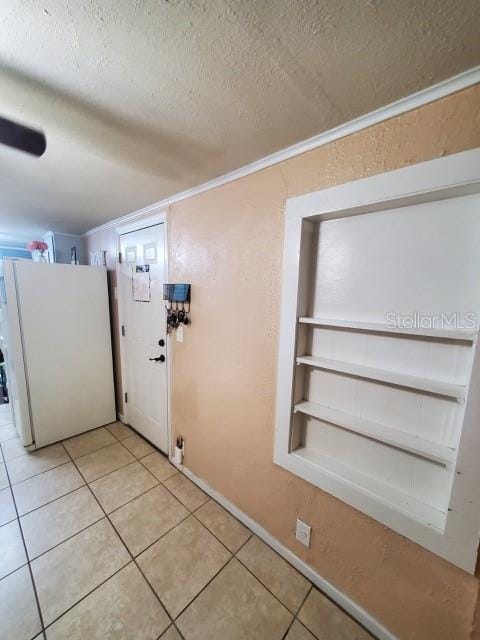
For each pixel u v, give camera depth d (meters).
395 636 1.04
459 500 0.84
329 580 1.21
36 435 2.30
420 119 0.85
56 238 3.14
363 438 1.12
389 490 1.05
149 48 0.69
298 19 0.60
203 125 1.02
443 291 0.90
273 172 1.25
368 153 0.96
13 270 2.14
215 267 1.57
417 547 0.96
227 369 1.57
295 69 0.74
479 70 0.72
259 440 1.44
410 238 0.96
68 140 1.13
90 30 0.65
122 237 2.50
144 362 2.37
